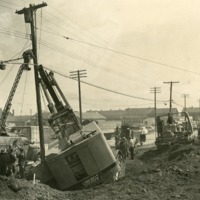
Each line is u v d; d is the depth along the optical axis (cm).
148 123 12562
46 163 1603
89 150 1541
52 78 2052
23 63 2017
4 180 1232
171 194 1121
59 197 1247
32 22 2109
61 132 1884
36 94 2045
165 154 2833
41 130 1991
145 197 1098
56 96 2039
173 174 1420
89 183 1547
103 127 7706
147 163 2502
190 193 1122
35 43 2114
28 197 1187
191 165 1609
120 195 1151
